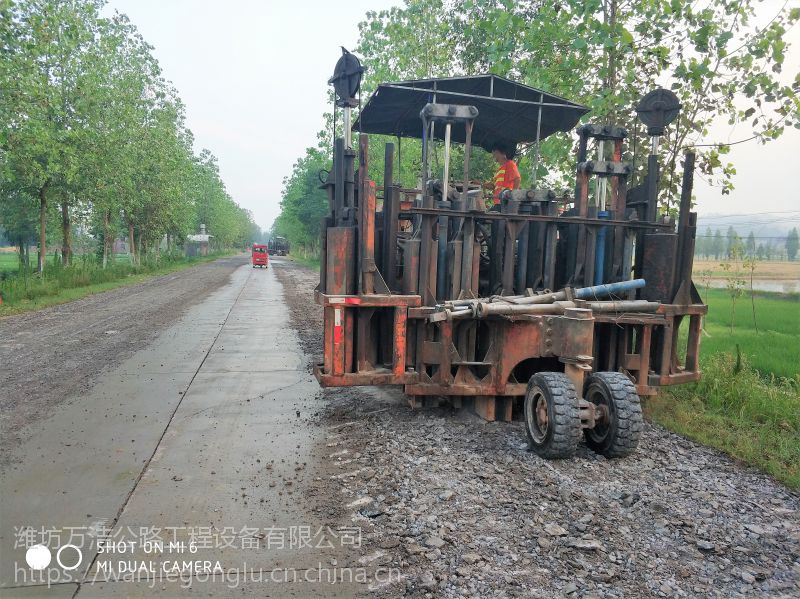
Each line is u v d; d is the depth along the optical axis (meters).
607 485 4.70
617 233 6.59
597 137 6.92
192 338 12.06
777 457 5.35
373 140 21.97
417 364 6.20
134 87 31.38
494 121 8.75
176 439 5.83
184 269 44.09
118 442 5.72
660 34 9.02
